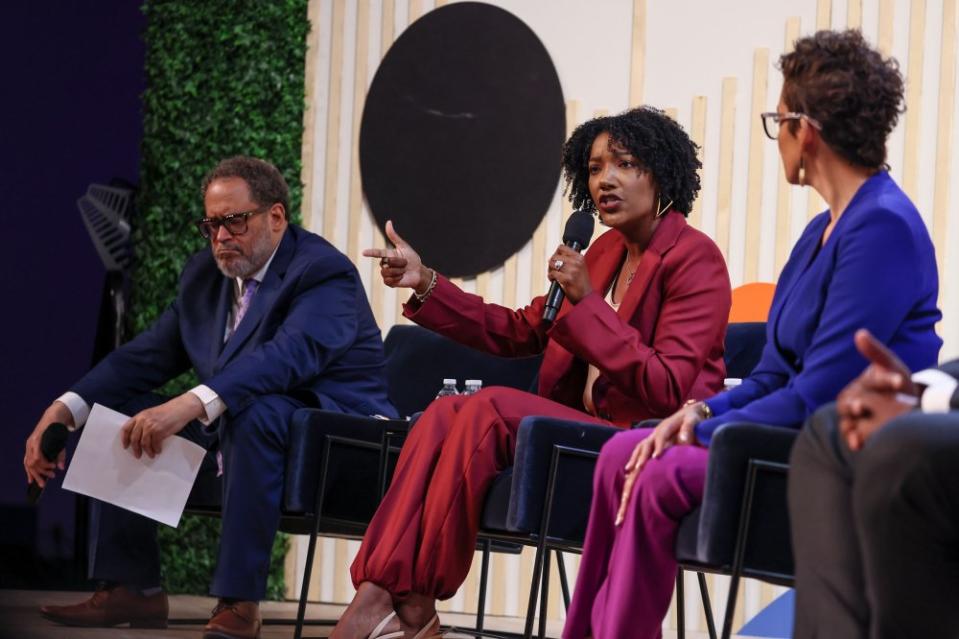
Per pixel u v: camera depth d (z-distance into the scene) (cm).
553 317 630
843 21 1053
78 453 704
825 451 371
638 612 473
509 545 874
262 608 1088
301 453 705
